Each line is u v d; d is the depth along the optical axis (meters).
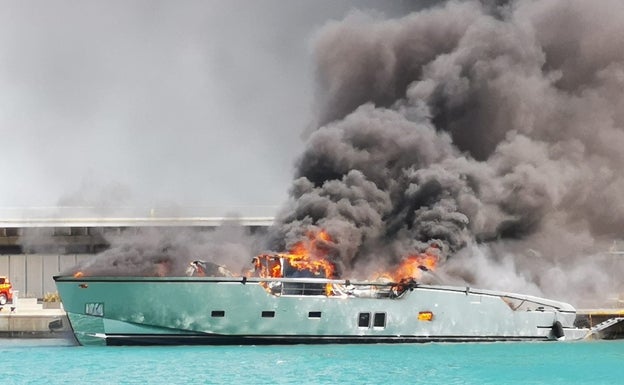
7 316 110.12
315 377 77.94
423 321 91.12
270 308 87.19
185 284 85.94
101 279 86.19
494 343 94.56
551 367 84.94
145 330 86.69
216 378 76.81
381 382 76.50
